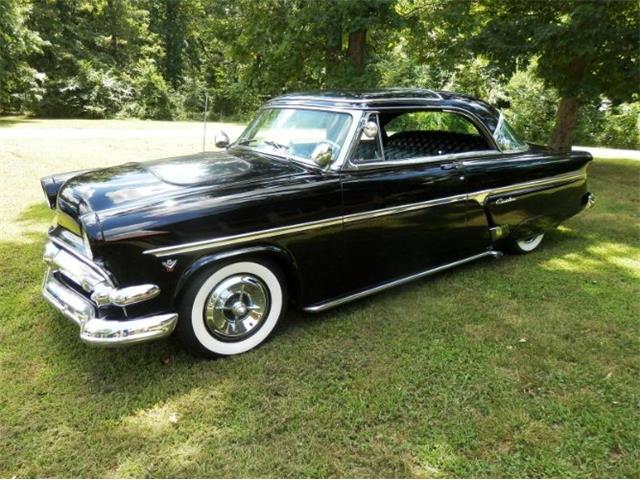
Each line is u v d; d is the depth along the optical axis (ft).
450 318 11.18
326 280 10.52
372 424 7.67
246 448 7.16
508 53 27.63
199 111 95.81
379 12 27.89
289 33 30.22
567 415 7.95
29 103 72.43
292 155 11.27
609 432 7.60
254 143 12.47
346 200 10.34
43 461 6.85
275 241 9.46
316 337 10.23
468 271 14.14
